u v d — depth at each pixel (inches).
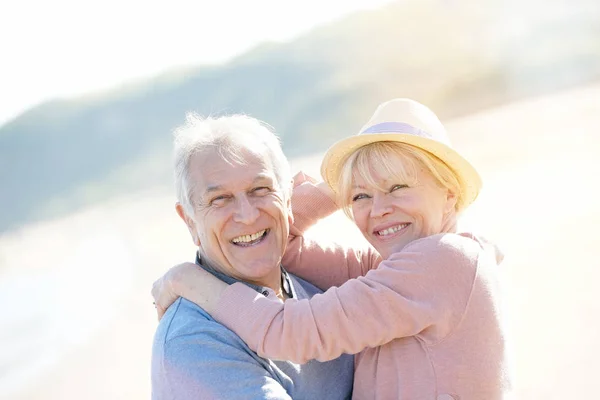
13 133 2723.9
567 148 584.1
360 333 95.7
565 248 327.3
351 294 96.7
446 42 2166.6
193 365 92.6
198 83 2792.8
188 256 597.6
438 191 107.3
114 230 925.2
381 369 101.8
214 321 98.1
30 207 1966.0
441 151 104.3
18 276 724.0
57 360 391.5
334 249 128.0
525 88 1333.7
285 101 2303.2
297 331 95.0
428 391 97.6
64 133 2669.8
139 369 347.6
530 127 749.3
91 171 2225.6
